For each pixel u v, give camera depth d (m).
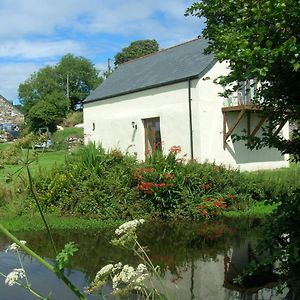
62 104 40.75
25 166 2.28
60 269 1.85
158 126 20.39
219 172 11.12
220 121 18.14
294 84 3.61
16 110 60.78
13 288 3.98
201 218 9.74
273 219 3.96
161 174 10.05
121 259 6.07
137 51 71.50
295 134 4.11
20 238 7.75
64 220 9.27
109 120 23.62
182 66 19.78
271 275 5.14
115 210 9.73
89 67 80.38
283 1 3.12
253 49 3.19
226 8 4.82
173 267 5.75
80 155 11.12
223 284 4.97
